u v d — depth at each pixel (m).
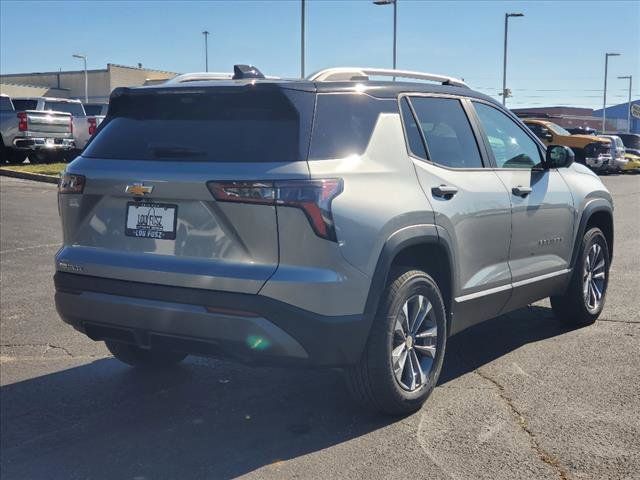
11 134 21.27
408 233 4.12
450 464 3.74
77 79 66.62
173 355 5.22
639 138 34.69
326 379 5.05
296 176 3.70
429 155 4.54
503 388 4.80
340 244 3.76
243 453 3.92
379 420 4.32
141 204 4.01
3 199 15.09
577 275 5.99
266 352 3.71
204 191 3.78
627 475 3.61
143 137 4.16
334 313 3.77
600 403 4.52
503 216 4.97
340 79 4.45
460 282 4.63
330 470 3.70
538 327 6.25
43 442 4.11
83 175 4.18
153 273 3.89
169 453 3.95
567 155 5.58
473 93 5.24
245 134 3.90
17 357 5.55
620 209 16.22
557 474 3.62
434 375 4.47
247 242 3.73
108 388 4.93
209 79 4.74
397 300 4.10
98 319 4.09
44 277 8.21
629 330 6.14
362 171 3.99
